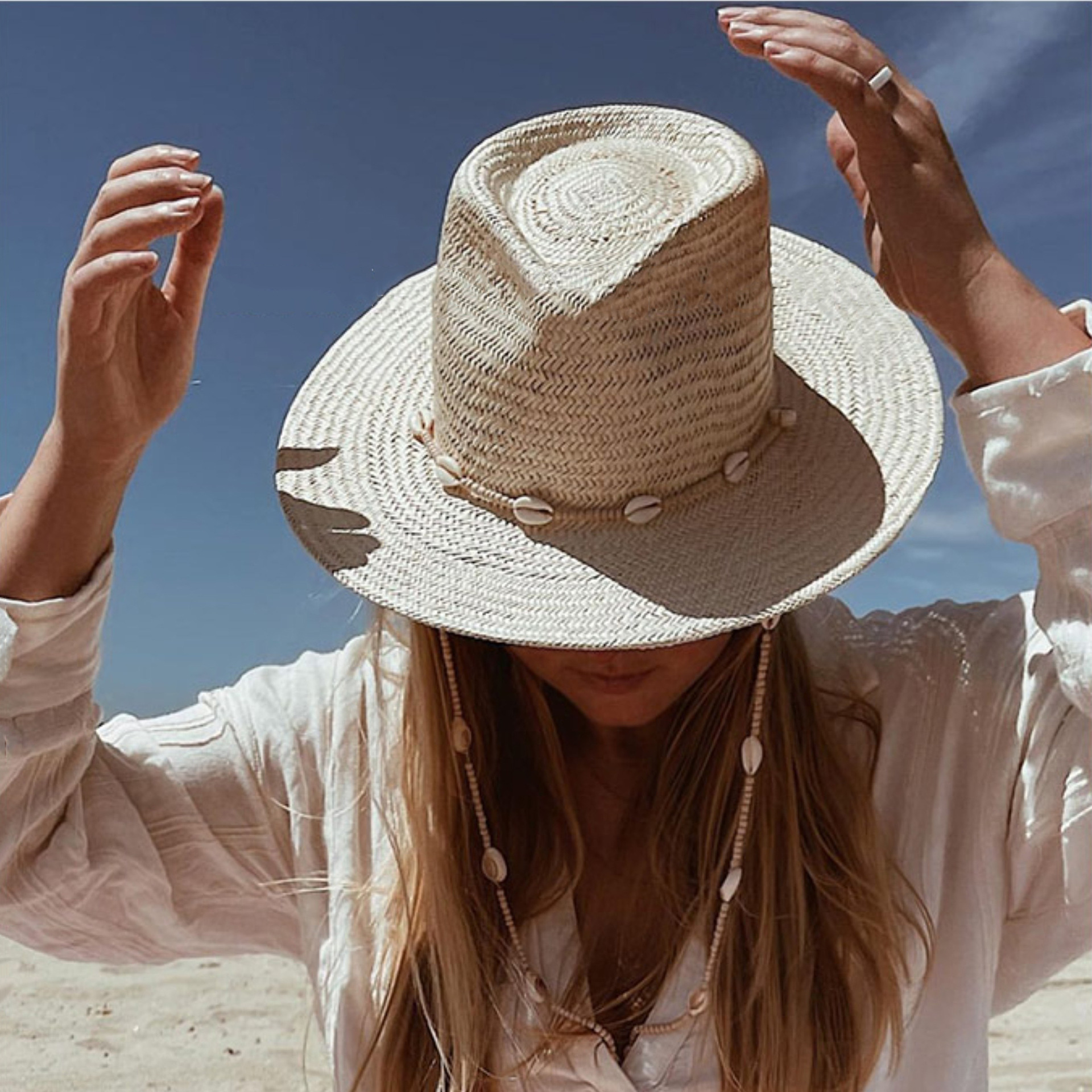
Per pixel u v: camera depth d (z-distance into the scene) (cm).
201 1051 406
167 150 143
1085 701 141
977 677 166
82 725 152
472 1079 157
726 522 143
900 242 146
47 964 500
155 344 148
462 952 161
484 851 165
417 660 169
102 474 147
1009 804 162
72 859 156
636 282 136
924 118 147
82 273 138
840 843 161
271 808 173
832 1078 156
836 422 154
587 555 142
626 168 147
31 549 147
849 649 175
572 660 150
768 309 148
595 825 171
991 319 144
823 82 145
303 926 171
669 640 135
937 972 162
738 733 163
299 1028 432
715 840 162
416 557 147
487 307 143
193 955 173
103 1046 408
